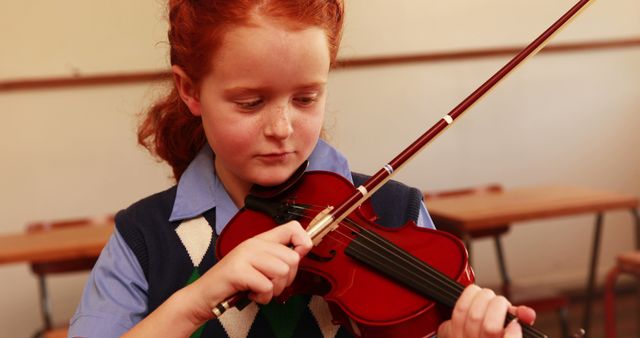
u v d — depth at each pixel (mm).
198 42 1129
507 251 5285
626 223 5531
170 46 1276
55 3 4426
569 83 5348
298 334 1268
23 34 4402
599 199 3961
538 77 5285
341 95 4891
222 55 1106
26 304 4539
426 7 4988
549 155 5359
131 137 4594
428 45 5016
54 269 3629
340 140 4906
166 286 1276
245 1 1079
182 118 1396
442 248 1205
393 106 4996
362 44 4895
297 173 1316
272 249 1046
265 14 1073
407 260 1172
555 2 5203
